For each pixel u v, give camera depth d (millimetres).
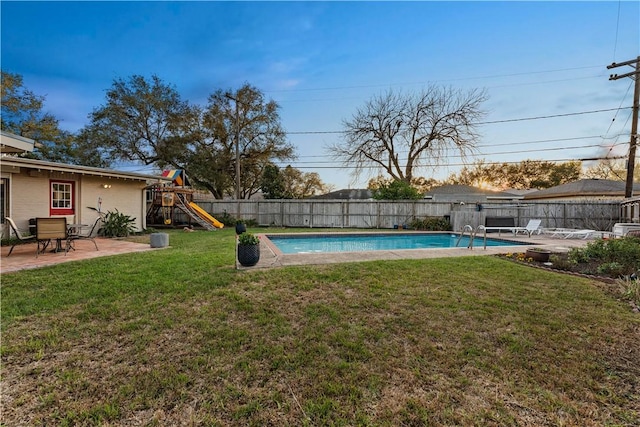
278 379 2010
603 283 4285
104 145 18016
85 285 3979
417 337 2609
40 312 3074
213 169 20312
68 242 6957
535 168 27688
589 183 18297
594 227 12633
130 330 2697
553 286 4105
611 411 1732
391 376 2051
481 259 5945
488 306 3332
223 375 2043
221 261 5570
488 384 1970
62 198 9414
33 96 17875
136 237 10008
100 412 1689
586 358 2287
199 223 13781
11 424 1604
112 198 10906
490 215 13750
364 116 20344
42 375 2027
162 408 1731
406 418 1661
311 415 1685
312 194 31328
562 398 1837
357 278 4441
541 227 13211
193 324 2828
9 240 7703
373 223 15086
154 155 19812
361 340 2549
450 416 1677
